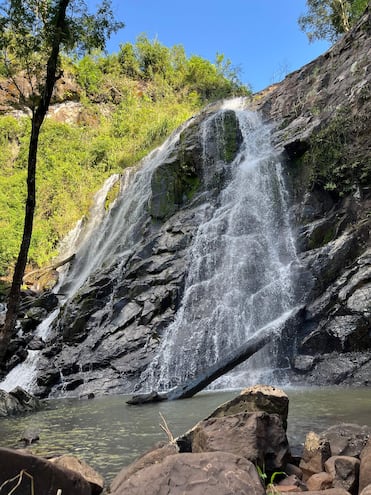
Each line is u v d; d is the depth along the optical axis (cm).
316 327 1124
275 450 375
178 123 2961
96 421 716
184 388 927
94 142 3209
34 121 909
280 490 328
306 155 1597
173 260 1489
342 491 302
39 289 2212
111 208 2316
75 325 1372
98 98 3800
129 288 1428
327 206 1467
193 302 1354
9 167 3108
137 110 3675
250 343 1059
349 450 389
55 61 923
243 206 1634
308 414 638
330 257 1237
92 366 1231
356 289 1116
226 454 288
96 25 940
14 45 955
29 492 268
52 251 2525
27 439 583
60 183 2842
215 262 1450
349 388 906
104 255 2012
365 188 1384
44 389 1177
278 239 1446
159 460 351
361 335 1055
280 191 1598
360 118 1514
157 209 1792
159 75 4184
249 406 444
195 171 1823
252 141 1908
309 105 1925
